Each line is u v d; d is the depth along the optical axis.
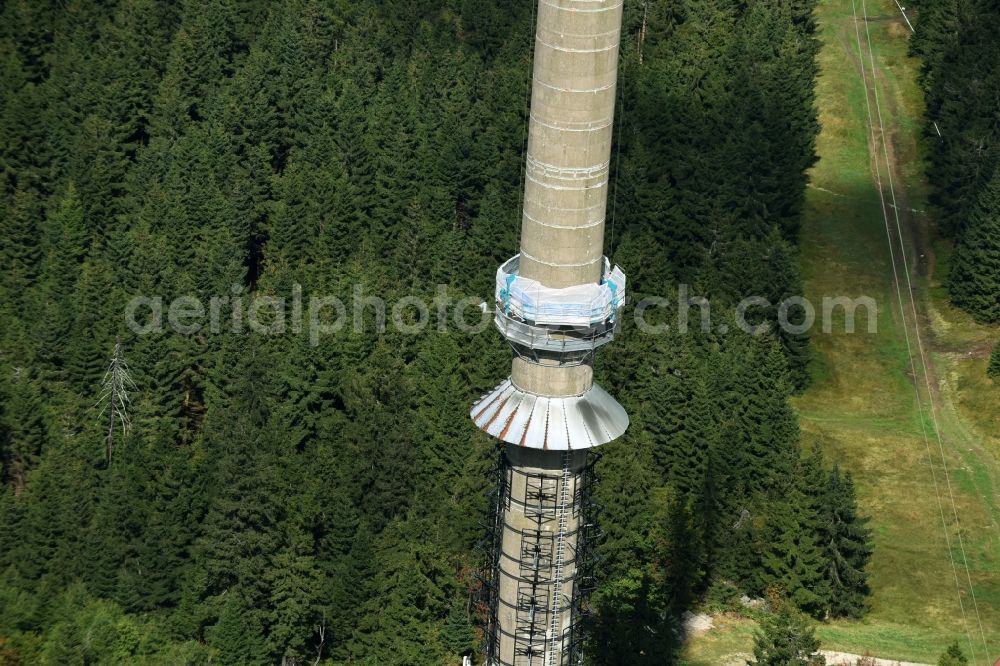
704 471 145.12
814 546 141.88
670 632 132.25
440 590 137.12
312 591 137.75
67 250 179.00
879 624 142.38
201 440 156.25
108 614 138.62
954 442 164.38
